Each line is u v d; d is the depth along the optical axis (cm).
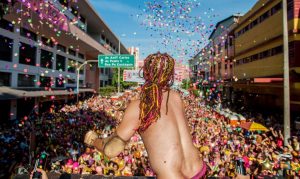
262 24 3222
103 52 5409
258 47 3362
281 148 1366
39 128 1798
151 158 170
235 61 4269
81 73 5047
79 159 1127
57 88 3622
